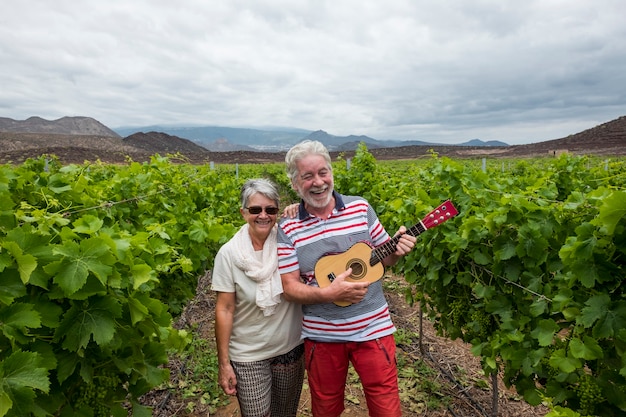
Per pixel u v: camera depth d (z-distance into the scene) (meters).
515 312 3.35
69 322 2.04
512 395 4.40
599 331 2.32
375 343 2.73
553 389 2.66
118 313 2.12
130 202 4.87
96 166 7.05
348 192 10.10
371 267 2.79
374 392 2.73
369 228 2.96
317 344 2.78
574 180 5.48
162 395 4.46
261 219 2.76
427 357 5.20
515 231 3.27
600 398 2.38
